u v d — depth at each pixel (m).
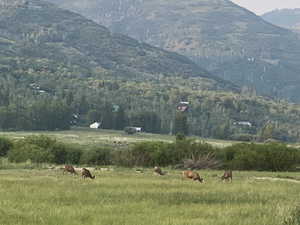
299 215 66.69
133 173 163.75
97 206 75.44
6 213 65.44
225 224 63.09
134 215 67.94
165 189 102.94
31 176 134.62
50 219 62.59
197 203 85.50
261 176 176.88
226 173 143.50
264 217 67.56
